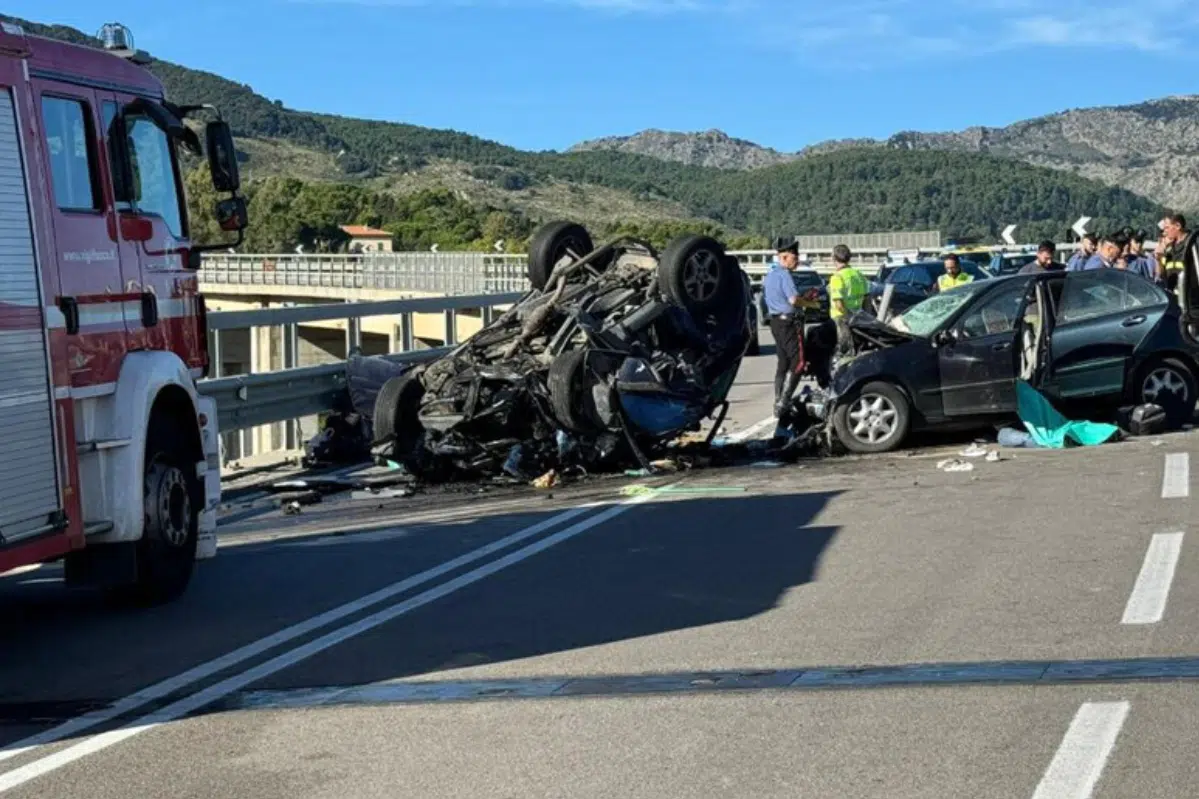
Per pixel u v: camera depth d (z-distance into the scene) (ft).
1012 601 26.58
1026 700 20.57
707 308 49.39
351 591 30.73
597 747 19.48
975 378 47.44
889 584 28.55
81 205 27.48
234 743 20.43
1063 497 37.17
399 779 18.58
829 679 22.13
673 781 18.02
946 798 17.02
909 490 39.70
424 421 46.93
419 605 28.94
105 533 27.61
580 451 46.50
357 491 46.26
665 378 47.24
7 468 24.23
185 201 31.96
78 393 26.58
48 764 19.79
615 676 22.99
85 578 28.04
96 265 27.61
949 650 23.47
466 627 26.86
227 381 47.75
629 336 47.24
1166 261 57.06
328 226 374.43
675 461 47.47
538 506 41.06
